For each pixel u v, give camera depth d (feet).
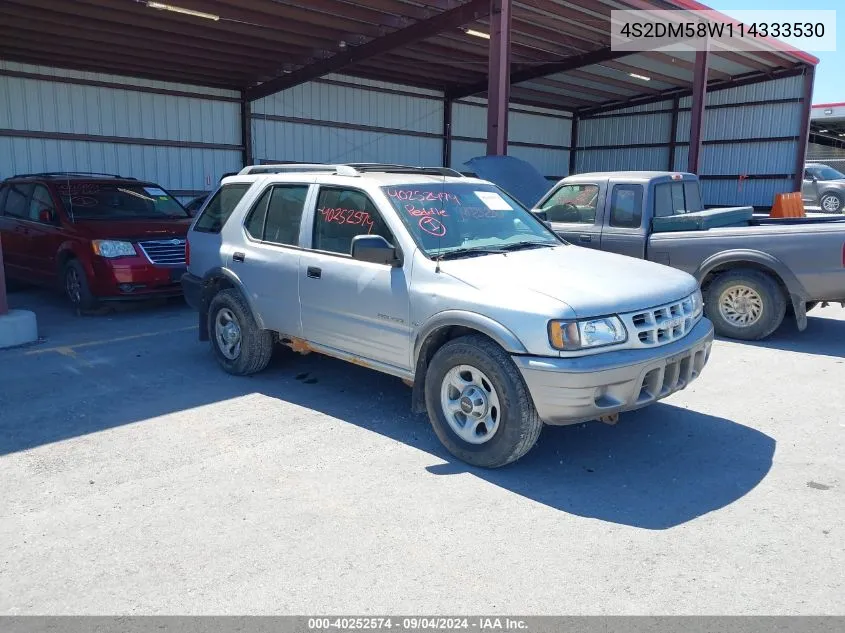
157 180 55.11
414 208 16.25
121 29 43.14
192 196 57.41
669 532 11.61
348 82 66.28
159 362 22.26
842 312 30.53
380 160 70.23
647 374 13.61
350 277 16.37
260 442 15.57
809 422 16.78
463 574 10.41
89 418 17.07
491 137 41.60
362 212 16.66
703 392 19.12
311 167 19.52
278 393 19.07
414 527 11.80
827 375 20.71
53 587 10.14
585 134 91.40
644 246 26.27
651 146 84.69
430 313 14.55
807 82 70.44
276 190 19.25
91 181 32.73
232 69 54.24
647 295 13.96
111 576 10.41
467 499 12.85
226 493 13.07
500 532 11.64
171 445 15.38
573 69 69.36
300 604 9.70
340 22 46.52
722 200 79.51
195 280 21.66
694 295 15.49
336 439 15.78
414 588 10.05
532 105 86.12
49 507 12.55
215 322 20.86
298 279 17.75
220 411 17.62
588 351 12.89
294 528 11.77
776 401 18.35
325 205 17.63
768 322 24.30
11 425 16.60
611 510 12.42
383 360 16.05
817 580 10.17
